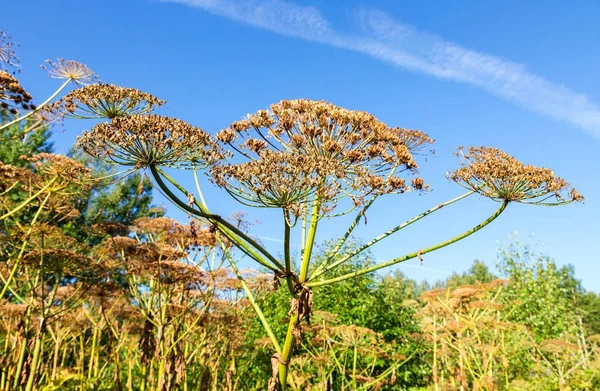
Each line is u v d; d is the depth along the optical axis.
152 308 9.43
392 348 15.96
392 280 21.06
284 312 16.70
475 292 12.12
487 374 11.10
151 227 9.73
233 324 10.94
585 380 12.57
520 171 5.52
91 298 10.71
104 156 5.25
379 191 5.67
